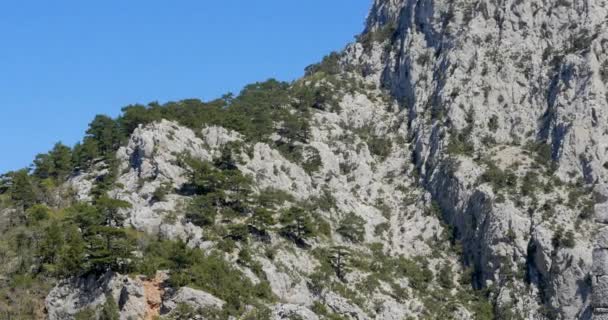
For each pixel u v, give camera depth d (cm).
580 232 19038
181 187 18662
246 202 18675
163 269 16062
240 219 18262
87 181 19575
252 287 16375
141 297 15325
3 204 19150
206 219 17738
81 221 17250
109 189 18788
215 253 16888
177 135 19725
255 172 19875
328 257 18538
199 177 18525
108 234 16275
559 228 19138
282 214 18750
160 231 17388
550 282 18588
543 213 19550
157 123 19850
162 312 15350
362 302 17750
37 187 19575
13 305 15825
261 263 17075
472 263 19950
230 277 16250
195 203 18075
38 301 15962
